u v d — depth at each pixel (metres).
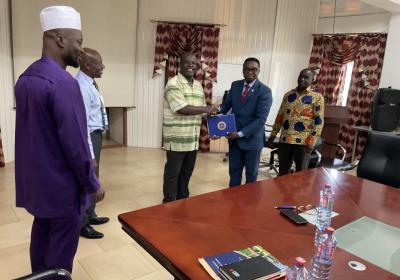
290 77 5.53
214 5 5.04
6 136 4.04
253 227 1.43
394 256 1.26
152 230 1.35
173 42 5.05
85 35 4.57
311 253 1.23
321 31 5.67
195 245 1.25
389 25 4.57
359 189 2.03
